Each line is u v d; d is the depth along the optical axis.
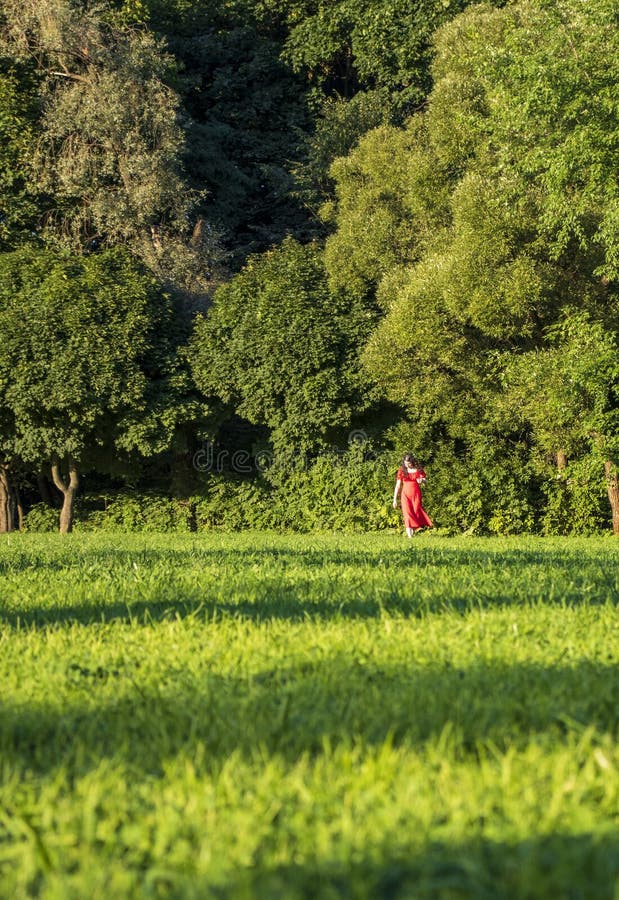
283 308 59.62
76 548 31.61
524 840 5.00
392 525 60.62
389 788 5.99
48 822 5.77
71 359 57.38
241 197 77.50
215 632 11.91
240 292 61.06
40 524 66.38
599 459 50.22
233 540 38.75
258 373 59.38
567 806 5.50
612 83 43.38
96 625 13.19
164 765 6.62
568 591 15.33
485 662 9.64
